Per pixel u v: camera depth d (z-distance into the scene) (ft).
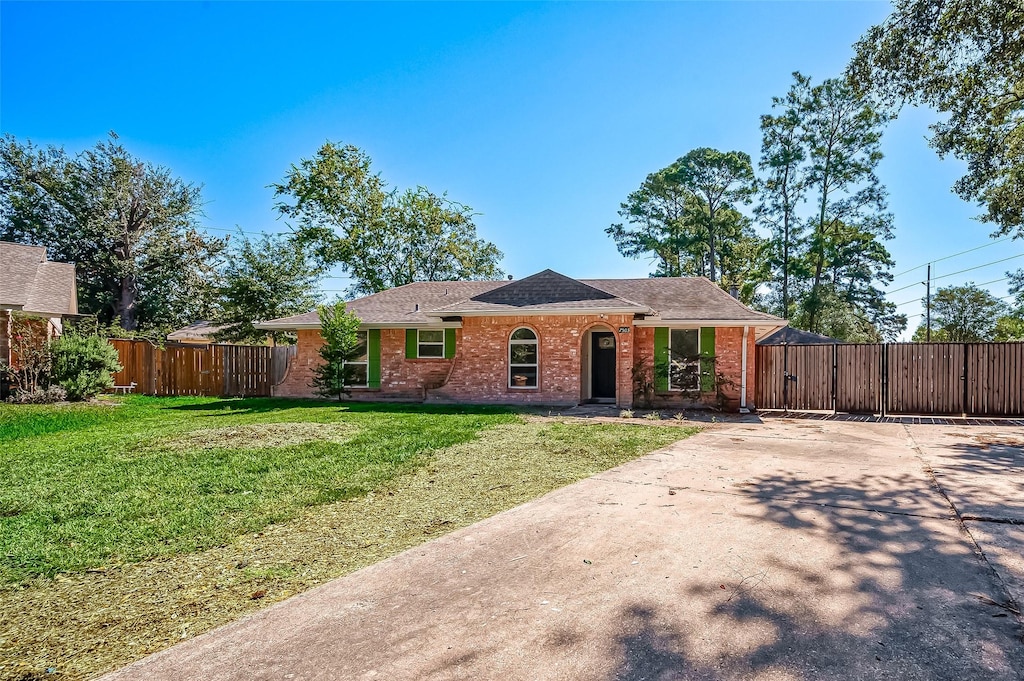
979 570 12.40
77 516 16.76
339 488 20.06
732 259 134.92
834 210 119.03
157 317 115.44
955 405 45.75
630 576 12.31
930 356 46.44
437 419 38.83
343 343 54.24
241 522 16.35
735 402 50.06
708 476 22.00
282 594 11.75
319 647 9.50
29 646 9.71
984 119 52.11
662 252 140.46
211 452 26.27
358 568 13.12
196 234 120.57
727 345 50.98
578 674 8.53
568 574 12.49
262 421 38.06
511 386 52.54
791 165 120.47
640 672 8.55
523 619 10.41
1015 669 8.55
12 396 50.80
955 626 9.87
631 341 49.49
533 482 21.13
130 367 65.67
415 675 8.59
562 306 49.34
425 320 56.80
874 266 129.49
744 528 15.49
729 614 10.43
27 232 112.57
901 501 18.25
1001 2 40.47
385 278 117.80
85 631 10.23
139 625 10.44
